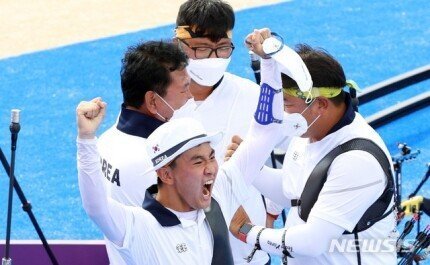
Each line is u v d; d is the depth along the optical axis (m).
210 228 12.13
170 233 11.85
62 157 27.06
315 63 12.85
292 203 13.84
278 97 12.77
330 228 12.75
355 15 39.16
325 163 12.96
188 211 12.03
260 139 12.99
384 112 27.55
